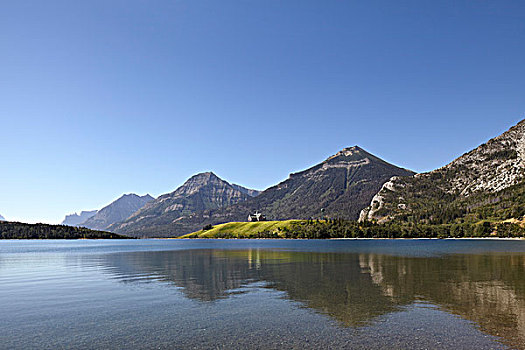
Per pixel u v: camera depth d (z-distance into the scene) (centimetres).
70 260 8219
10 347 1955
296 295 3303
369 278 4459
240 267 6119
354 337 2048
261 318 2480
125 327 2302
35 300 3200
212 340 2025
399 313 2573
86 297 3325
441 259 7638
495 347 1878
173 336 2105
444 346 1894
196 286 3944
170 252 12081
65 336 2134
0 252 12444
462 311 2620
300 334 2112
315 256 9012
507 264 6316
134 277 4819
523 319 2397
